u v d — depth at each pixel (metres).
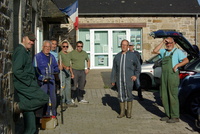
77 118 7.04
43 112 6.15
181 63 6.52
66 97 8.17
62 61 7.96
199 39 16.58
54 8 11.21
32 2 8.24
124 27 16.48
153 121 6.83
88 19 16.28
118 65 7.07
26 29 7.31
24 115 5.12
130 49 9.48
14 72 4.78
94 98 9.50
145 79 11.14
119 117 7.11
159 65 9.11
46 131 5.96
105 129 6.16
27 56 4.99
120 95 7.09
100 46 16.80
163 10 16.53
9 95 5.04
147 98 9.55
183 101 7.24
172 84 6.59
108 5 16.81
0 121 4.44
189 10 16.56
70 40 16.23
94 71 15.76
